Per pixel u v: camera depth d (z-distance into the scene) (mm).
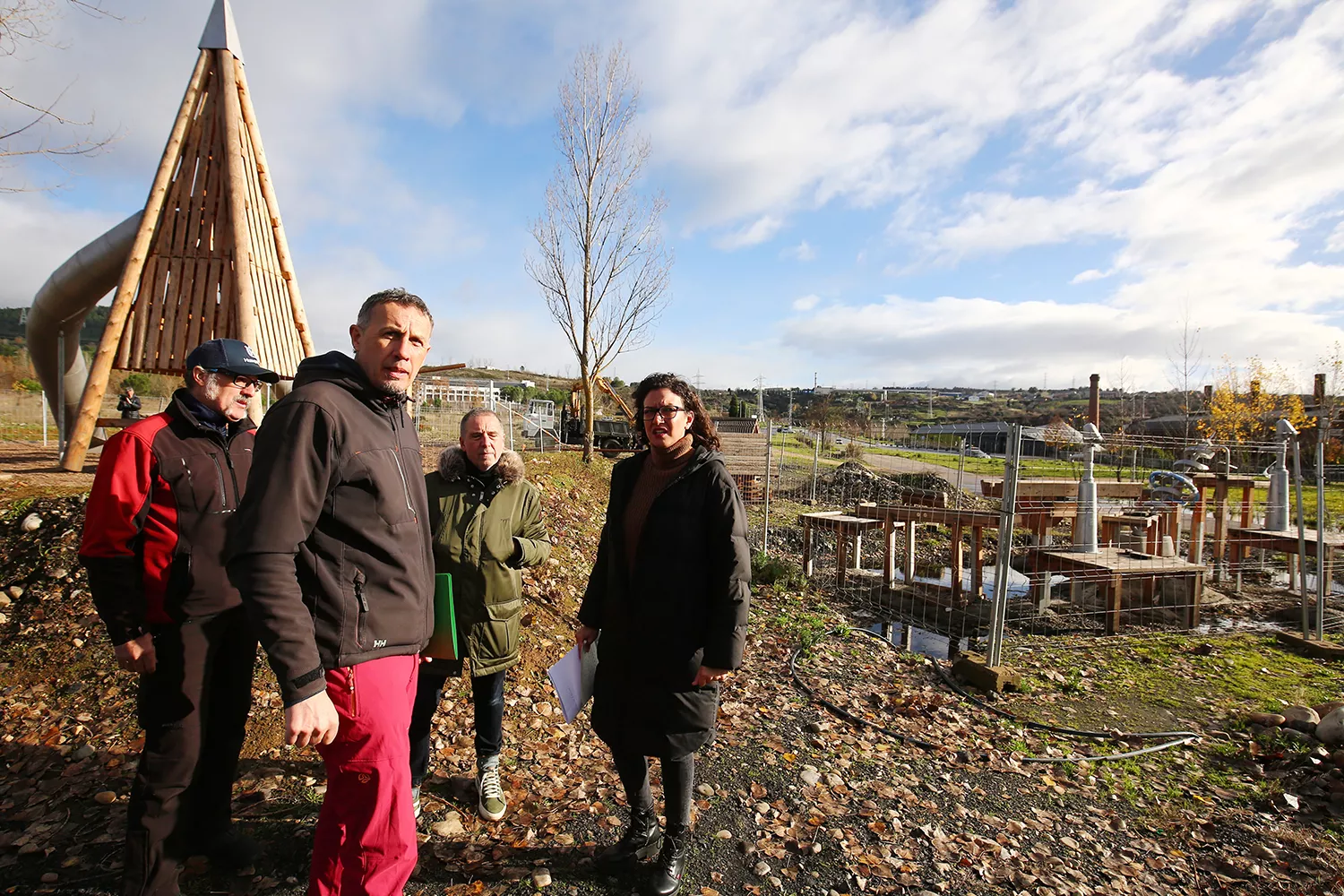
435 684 2826
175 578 2287
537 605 5441
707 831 3045
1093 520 7625
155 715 2258
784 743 3965
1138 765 3971
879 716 4488
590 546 7832
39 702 3637
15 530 5199
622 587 2670
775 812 3230
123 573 2189
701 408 2711
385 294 2039
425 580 2111
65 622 4324
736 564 2486
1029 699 4938
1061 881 2807
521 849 2807
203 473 2365
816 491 16094
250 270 6125
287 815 2881
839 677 5164
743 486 16188
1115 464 19844
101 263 8508
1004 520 5113
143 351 6148
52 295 9086
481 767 3047
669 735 2518
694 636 2545
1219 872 2943
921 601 8141
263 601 1665
